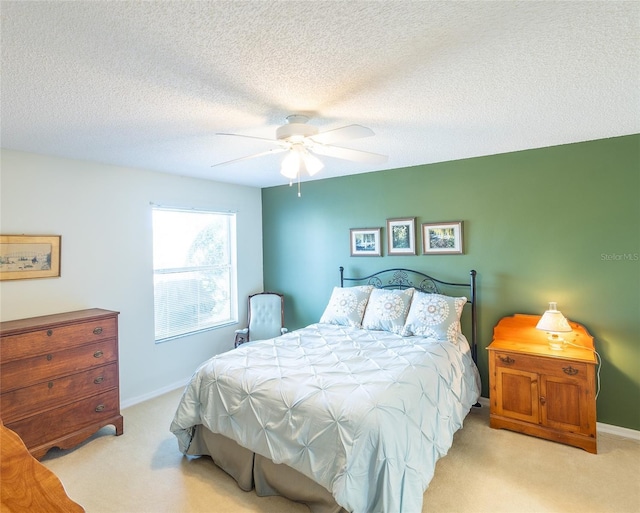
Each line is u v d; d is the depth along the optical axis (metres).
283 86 1.78
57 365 2.60
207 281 4.35
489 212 3.33
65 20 1.20
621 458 2.46
